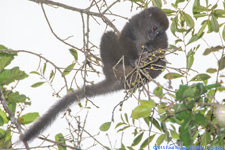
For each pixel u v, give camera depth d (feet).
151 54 31.58
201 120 21.74
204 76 25.68
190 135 22.26
